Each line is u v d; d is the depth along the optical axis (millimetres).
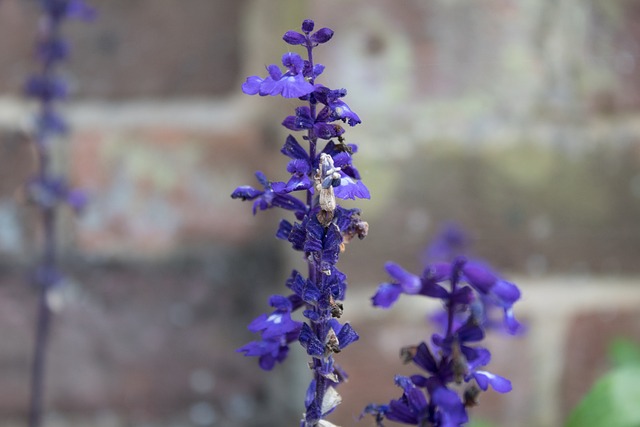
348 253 638
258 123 645
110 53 634
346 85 634
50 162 623
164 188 640
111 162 633
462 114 647
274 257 650
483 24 646
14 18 625
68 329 637
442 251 631
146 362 647
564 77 654
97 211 632
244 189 329
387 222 641
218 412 655
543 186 654
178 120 639
